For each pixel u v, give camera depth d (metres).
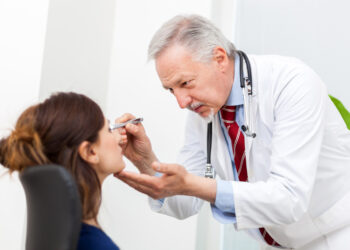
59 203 0.79
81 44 2.11
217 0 2.29
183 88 1.28
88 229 0.99
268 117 1.35
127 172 1.17
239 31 2.27
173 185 1.19
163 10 2.29
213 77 1.28
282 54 2.13
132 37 2.34
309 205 1.37
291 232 1.38
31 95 1.83
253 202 1.19
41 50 1.84
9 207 1.81
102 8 2.27
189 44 1.25
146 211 2.21
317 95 1.27
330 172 1.36
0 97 1.85
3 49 1.88
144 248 2.21
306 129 1.23
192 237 2.14
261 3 2.21
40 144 0.97
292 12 2.13
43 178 0.81
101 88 2.29
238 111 1.41
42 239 0.81
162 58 1.26
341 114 1.53
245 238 2.20
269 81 1.35
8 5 1.89
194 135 1.59
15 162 0.97
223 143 1.47
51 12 1.89
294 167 1.21
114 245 1.00
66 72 2.02
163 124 2.22
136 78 2.30
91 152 1.06
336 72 1.99
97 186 1.05
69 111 1.04
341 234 1.37
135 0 2.36
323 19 2.05
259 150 1.39
